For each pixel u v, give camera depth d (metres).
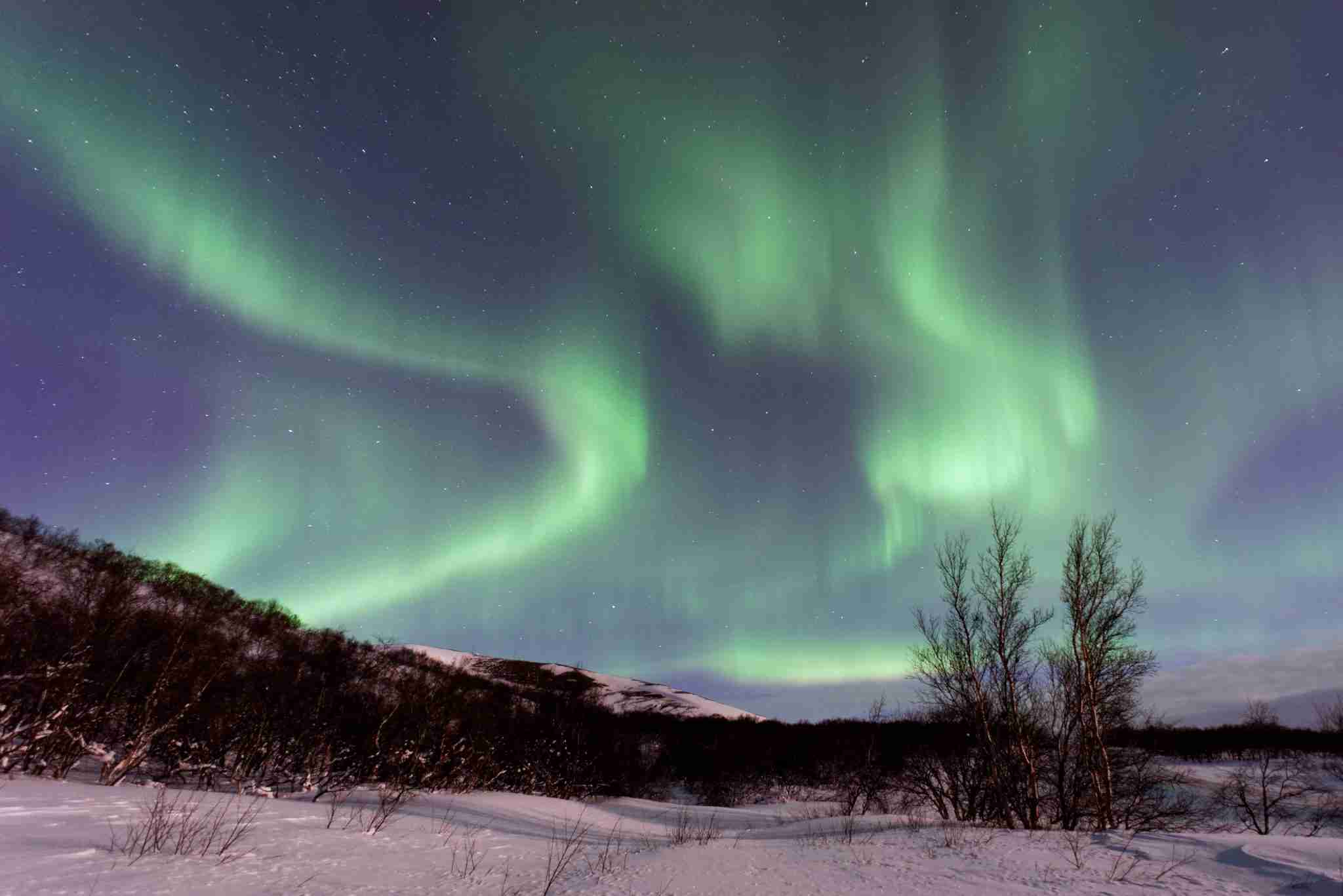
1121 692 20.14
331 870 8.58
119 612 18.27
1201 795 23.56
